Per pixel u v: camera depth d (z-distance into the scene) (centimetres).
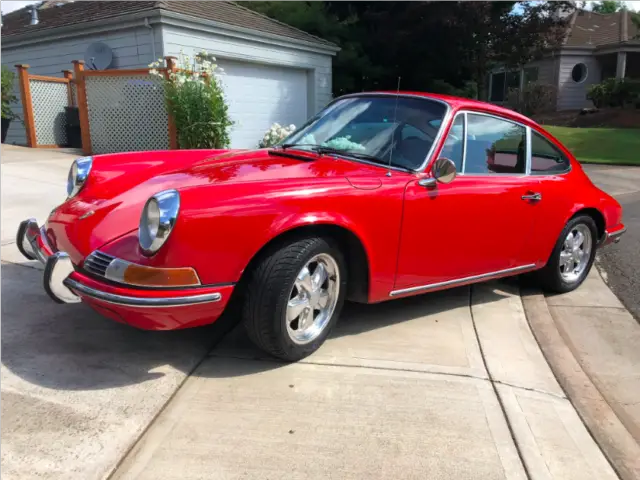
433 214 337
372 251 315
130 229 296
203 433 247
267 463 229
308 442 243
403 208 321
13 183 759
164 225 253
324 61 1548
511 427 259
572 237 447
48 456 230
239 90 1309
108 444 238
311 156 355
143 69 1042
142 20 1099
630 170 794
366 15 1884
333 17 1856
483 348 339
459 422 261
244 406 268
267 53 1347
